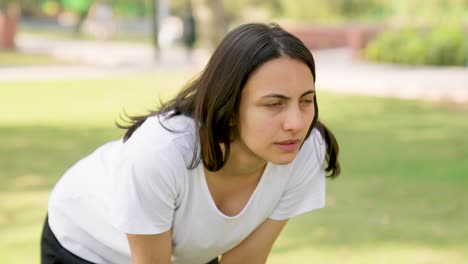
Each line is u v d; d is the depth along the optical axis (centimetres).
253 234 239
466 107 1103
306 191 234
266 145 194
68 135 837
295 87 189
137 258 215
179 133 203
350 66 1738
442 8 2778
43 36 2686
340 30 2384
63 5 3581
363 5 3381
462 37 1756
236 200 221
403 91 1252
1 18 1997
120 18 3569
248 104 192
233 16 3338
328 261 423
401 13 2912
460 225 496
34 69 1562
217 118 194
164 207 207
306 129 196
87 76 1451
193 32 1905
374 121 967
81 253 234
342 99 1180
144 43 2538
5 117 963
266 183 220
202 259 238
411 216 516
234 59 189
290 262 421
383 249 446
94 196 225
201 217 216
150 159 200
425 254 438
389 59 1784
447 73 1562
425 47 1755
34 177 627
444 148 779
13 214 514
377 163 695
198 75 211
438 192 586
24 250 436
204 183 209
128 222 206
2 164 677
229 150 202
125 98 1153
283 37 190
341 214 520
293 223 497
